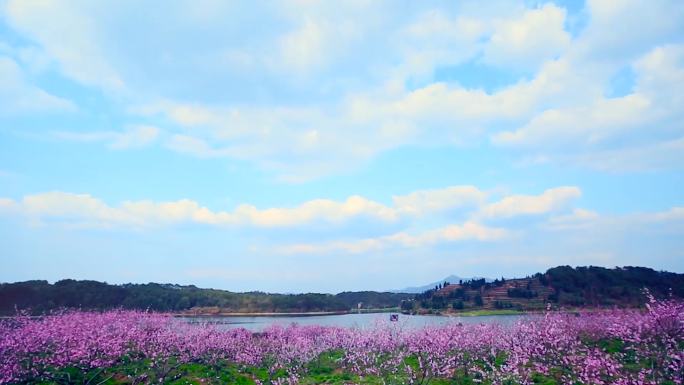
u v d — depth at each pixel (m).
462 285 141.50
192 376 33.00
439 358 33.28
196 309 97.62
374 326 45.38
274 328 53.78
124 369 32.12
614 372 25.14
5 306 60.22
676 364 24.59
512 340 35.31
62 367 30.98
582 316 41.09
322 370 36.69
